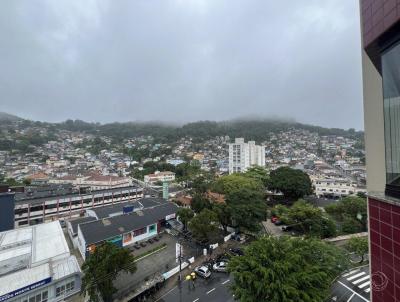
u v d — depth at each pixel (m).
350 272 28.06
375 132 9.08
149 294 24.81
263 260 18.03
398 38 7.11
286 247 19.41
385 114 7.86
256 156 105.81
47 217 52.47
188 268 30.14
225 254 33.06
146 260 32.91
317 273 17.22
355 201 43.75
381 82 8.76
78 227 36.47
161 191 83.31
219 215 39.50
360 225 40.19
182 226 44.31
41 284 23.16
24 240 32.72
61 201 54.62
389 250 7.52
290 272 17.22
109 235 35.62
